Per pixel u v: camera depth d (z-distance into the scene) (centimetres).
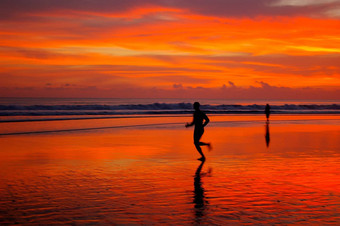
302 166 933
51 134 1848
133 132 1992
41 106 5122
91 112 4547
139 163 975
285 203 578
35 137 1691
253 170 877
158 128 2297
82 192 645
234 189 677
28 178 768
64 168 892
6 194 625
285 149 1283
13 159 1032
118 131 2056
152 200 593
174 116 3997
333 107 7900
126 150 1245
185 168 902
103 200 590
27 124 2547
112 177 784
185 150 1252
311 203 577
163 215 510
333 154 1155
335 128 2352
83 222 475
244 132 2030
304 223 474
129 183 725
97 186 695
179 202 582
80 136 1752
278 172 850
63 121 2919
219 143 1473
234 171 862
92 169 881
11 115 3712
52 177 780
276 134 1900
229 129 2258
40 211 524
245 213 521
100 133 1922
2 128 2188
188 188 683
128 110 5578
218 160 1033
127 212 523
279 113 5425
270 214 516
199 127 1084
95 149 1267
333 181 750
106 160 1024
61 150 1235
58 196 614
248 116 4325
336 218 496
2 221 476
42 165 935
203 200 595
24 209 534
